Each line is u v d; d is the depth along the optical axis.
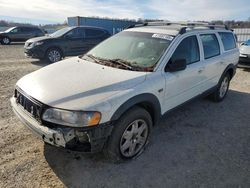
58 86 2.99
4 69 8.77
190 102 4.47
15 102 3.32
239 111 5.24
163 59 3.61
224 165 3.29
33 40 10.58
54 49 10.69
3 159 3.22
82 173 3.02
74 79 3.14
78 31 11.41
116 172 3.06
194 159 3.40
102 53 4.14
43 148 3.49
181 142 3.84
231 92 6.63
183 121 4.60
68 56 11.23
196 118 4.77
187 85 4.11
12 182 2.83
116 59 3.81
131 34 4.33
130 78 3.18
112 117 2.80
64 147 2.70
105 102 2.76
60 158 3.28
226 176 3.07
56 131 2.67
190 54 4.20
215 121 4.67
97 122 2.70
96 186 2.83
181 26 4.48
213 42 5.02
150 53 3.76
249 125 4.56
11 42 21.94
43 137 2.79
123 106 2.89
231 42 5.84
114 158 3.09
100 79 3.12
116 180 2.93
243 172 3.16
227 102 5.79
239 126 4.50
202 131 4.24
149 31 4.22
